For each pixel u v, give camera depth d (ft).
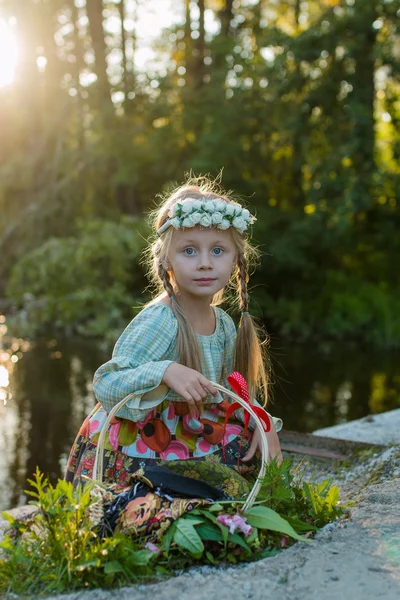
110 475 8.25
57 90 55.77
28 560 7.04
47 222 54.75
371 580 6.38
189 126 55.21
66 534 7.02
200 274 8.46
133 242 48.44
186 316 8.70
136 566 6.90
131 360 8.23
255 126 54.54
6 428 22.89
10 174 55.57
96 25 55.16
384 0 48.39
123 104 55.72
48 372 32.42
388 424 15.14
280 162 56.54
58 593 6.61
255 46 59.11
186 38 59.88
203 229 8.45
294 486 9.16
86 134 60.23
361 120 48.06
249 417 8.50
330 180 48.73
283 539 7.61
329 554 6.98
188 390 7.77
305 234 53.47
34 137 57.16
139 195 58.44
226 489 7.95
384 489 9.12
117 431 8.32
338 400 28.84
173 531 7.20
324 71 50.49
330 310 52.54
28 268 49.83
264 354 10.15
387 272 56.65
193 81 57.47
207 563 7.25
